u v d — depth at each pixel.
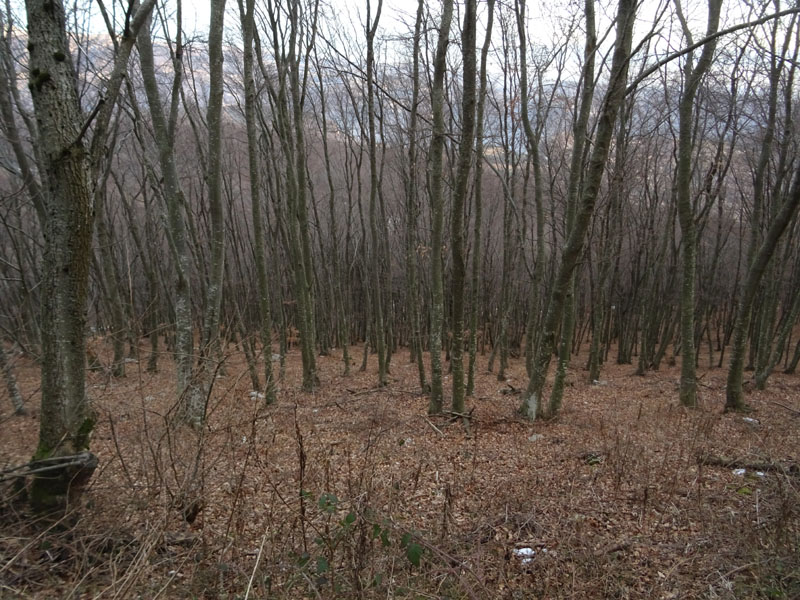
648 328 17.23
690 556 3.67
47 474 3.22
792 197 7.34
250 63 8.88
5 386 4.83
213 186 7.12
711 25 8.08
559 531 4.04
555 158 16.62
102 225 11.98
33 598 2.77
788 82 10.15
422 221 19.97
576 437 7.20
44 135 3.22
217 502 4.29
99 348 4.99
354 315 25.06
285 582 3.09
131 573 2.84
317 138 18.23
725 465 5.57
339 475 5.39
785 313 15.65
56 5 3.21
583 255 10.94
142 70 6.93
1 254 9.06
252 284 18.08
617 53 6.43
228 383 6.81
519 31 10.51
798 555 3.30
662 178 18.42
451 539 3.71
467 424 7.84
